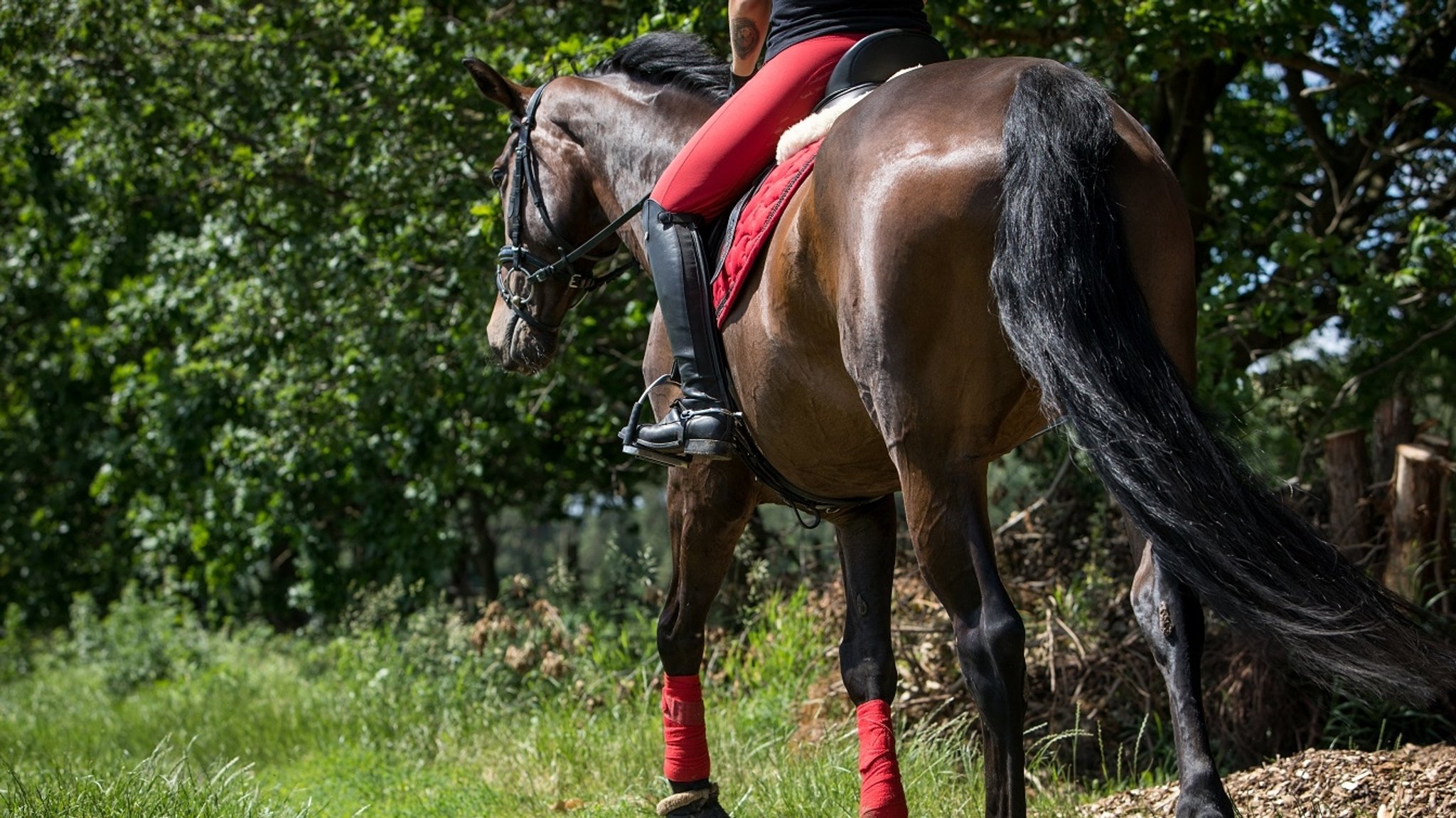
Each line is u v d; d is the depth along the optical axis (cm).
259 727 1047
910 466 370
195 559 1756
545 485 1627
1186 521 314
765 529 1058
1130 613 785
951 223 354
